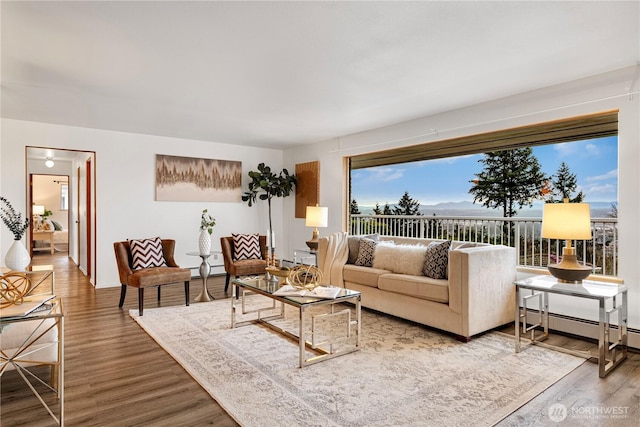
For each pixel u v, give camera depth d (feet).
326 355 9.29
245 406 6.97
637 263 10.13
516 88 12.06
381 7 7.24
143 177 19.54
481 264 10.96
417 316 11.89
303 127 17.83
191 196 21.04
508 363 9.09
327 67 10.27
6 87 11.93
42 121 16.61
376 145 17.97
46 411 6.82
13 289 7.18
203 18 7.66
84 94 12.67
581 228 9.19
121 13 7.46
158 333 11.15
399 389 7.69
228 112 15.03
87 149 17.98
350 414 6.72
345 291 10.37
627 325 9.98
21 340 7.48
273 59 9.73
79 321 12.50
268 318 12.73
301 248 22.91
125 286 14.25
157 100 13.39
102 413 6.77
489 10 7.35
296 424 6.39
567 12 7.41
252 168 23.39
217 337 10.82
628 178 10.29
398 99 13.24
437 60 9.78
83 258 22.59
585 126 11.37
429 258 12.46
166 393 7.55
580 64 10.08
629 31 8.20
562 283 9.68
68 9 7.30
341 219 20.11
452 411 6.84
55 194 35.65
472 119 13.99
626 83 10.27
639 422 6.53
